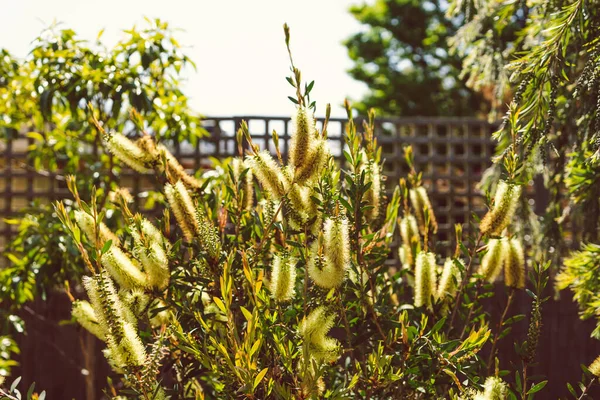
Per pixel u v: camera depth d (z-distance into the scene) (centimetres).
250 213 229
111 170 360
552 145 238
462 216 582
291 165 189
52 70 350
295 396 174
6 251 380
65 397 420
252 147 188
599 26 252
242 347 167
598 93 236
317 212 193
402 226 238
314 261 177
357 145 195
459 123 523
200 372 207
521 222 379
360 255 197
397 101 1481
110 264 183
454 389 213
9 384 418
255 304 174
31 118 397
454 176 527
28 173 457
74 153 386
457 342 188
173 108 377
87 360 359
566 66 246
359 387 201
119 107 343
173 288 211
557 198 360
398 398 204
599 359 180
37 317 415
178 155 458
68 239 341
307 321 174
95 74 344
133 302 196
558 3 280
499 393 168
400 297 249
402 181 239
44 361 421
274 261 182
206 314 201
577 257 293
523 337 423
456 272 220
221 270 204
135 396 206
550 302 427
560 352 427
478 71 378
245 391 164
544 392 425
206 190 253
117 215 350
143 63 344
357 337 203
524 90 241
